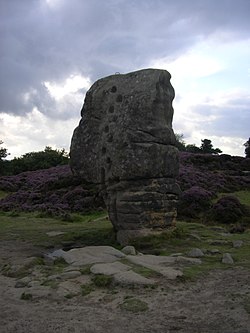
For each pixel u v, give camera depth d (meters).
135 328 5.61
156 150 11.98
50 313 6.22
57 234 14.45
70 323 5.82
